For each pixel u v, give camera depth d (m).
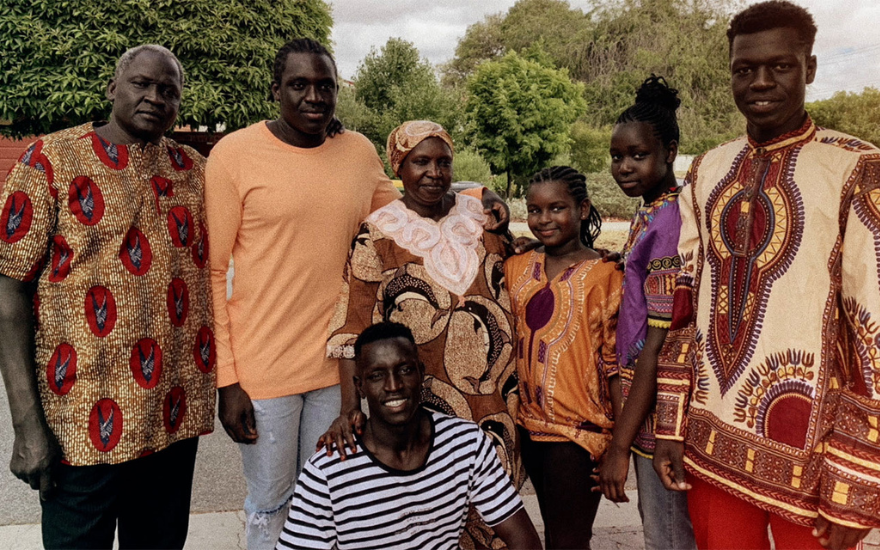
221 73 10.11
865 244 1.57
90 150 2.08
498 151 21.52
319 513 2.03
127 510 2.39
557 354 2.27
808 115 1.76
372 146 2.71
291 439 2.54
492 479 2.13
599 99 33.09
